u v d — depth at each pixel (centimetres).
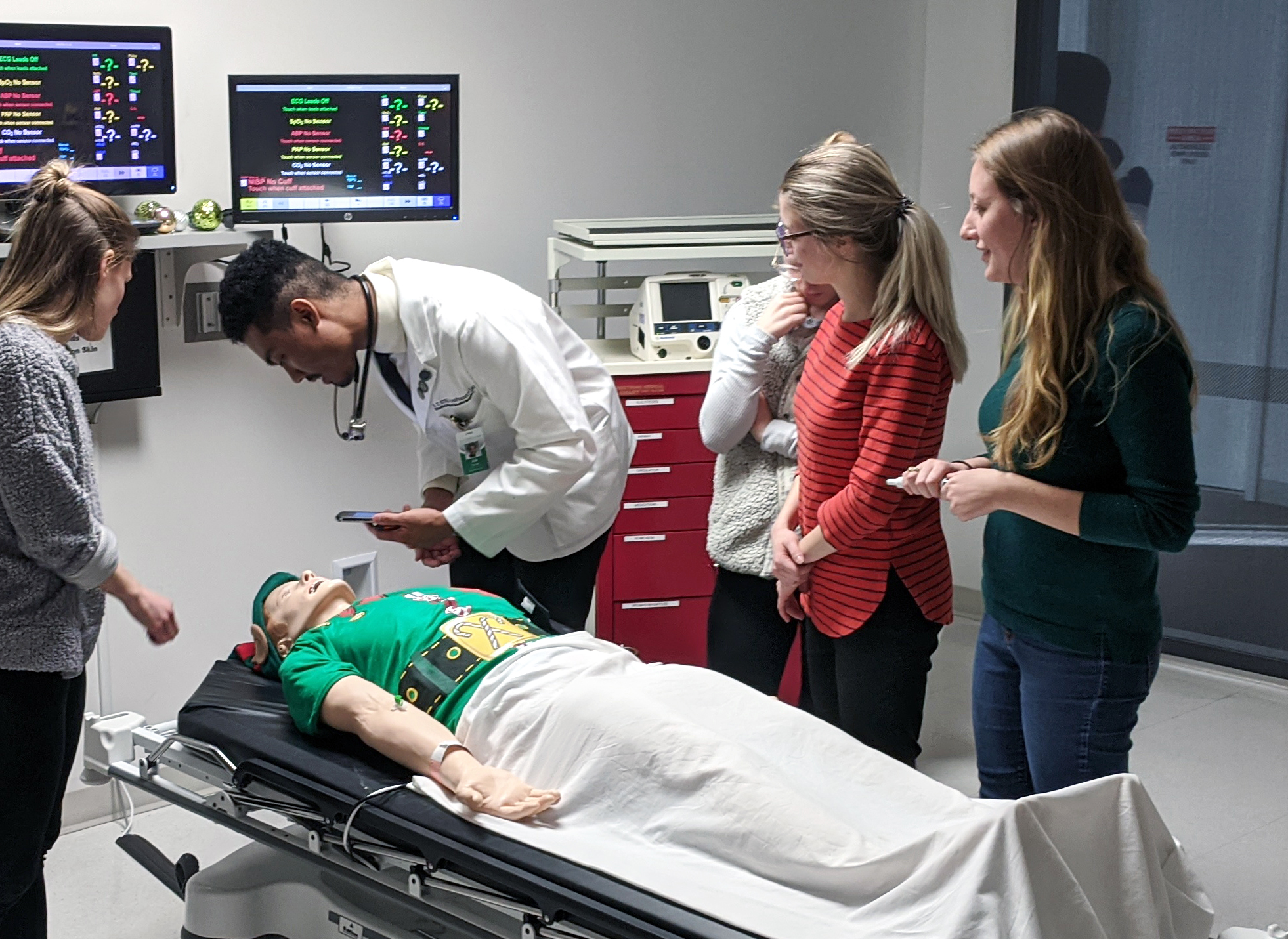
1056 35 403
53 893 277
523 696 215
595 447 249
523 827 190
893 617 221
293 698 219
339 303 231
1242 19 370
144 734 235
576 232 330
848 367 214
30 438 188
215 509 323
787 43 402
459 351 234
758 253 323
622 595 336
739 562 262
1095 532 175
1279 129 369
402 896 194
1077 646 184
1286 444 384
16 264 197
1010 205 176
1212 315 391
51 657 197
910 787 189
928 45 430
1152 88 390
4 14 268
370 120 289
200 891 227
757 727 204
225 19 304
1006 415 183
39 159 260
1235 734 356
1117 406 170
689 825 186
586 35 365
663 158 387
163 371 307
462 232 354
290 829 212
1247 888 275
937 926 158
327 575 348
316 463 340
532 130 362
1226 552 398
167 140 274
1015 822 155
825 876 172
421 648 228
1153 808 171
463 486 272
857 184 208
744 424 262
